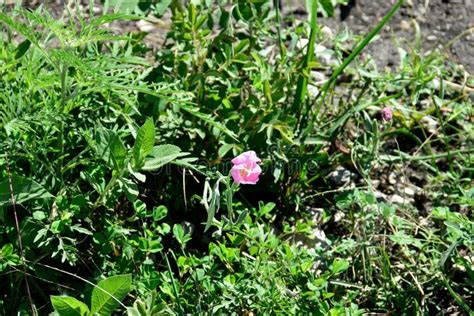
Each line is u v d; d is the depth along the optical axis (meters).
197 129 3.39
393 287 3.22
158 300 2.89
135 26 4.29
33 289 2.98
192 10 3.41
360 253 3.29
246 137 3.44
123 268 2.97
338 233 3.54
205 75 3.39
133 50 3.59
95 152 3.00
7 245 2.76
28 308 2.85
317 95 3.69
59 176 2.96
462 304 3.03
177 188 3.47
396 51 4.49
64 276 3.05
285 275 3.03
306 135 3.55
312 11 3.49
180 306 2.79
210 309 2.86
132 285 2.85
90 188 3.16
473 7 4.77
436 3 4.77
